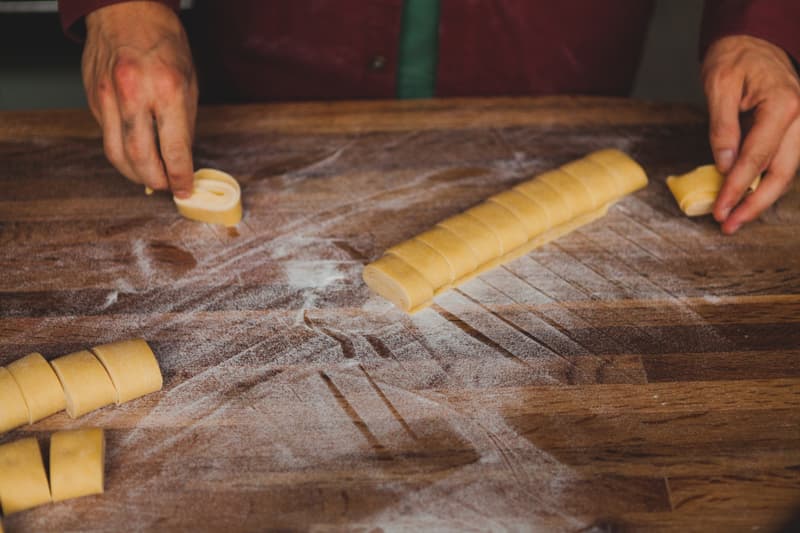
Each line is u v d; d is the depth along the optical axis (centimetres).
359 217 84
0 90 110
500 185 87
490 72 100
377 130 92
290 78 101
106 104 76
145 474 67
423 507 66
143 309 77
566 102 95
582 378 73
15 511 65
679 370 73
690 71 131
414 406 71
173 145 77
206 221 83
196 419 70
